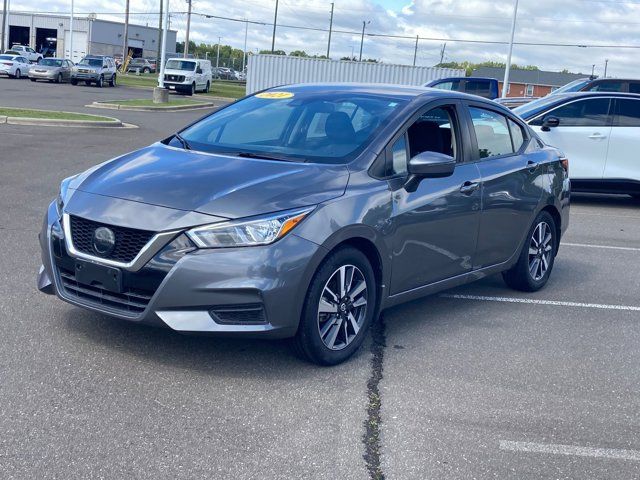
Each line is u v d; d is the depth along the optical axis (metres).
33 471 3.51
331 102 5.84
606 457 3.99
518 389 4.83
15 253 7.27
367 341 5.54
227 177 4.83
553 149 7.38
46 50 88.00
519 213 6.59
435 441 4.04
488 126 6.43
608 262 8.67
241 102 6.30
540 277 7.20
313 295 4.70
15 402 4.18
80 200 4.84
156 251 4.45
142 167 5.12
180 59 48.03
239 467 3.65
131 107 29.69
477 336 5.82
